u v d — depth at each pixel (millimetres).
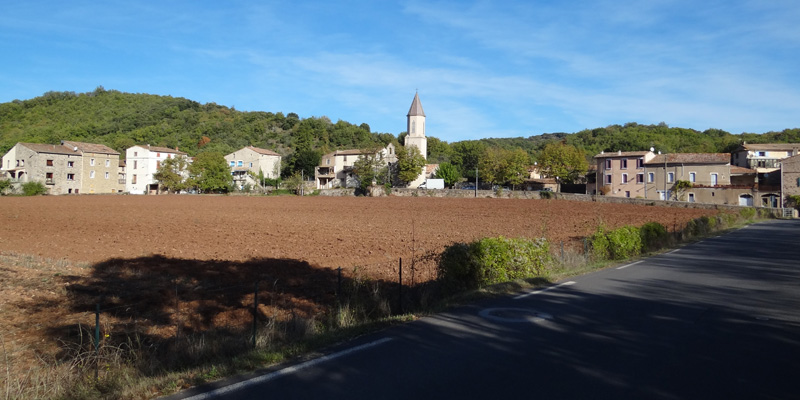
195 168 97000
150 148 103938
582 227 35094
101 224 34344
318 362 6242
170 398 5199
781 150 85688
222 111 167375
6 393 5699
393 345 6977
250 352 6859
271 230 31812
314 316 9359
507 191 80500
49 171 88750
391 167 98688
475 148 123375
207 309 10812
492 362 6191
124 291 12562
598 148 136625
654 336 7438
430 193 85375
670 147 120812
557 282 12523
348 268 16422
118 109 147000
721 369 5934
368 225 36250
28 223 34375
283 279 14633
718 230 32812
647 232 21344
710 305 9758
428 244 24422
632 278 13234
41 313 10281
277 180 106375
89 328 9164
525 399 4992
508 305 9672
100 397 5566
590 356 6438
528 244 13961
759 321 8430
